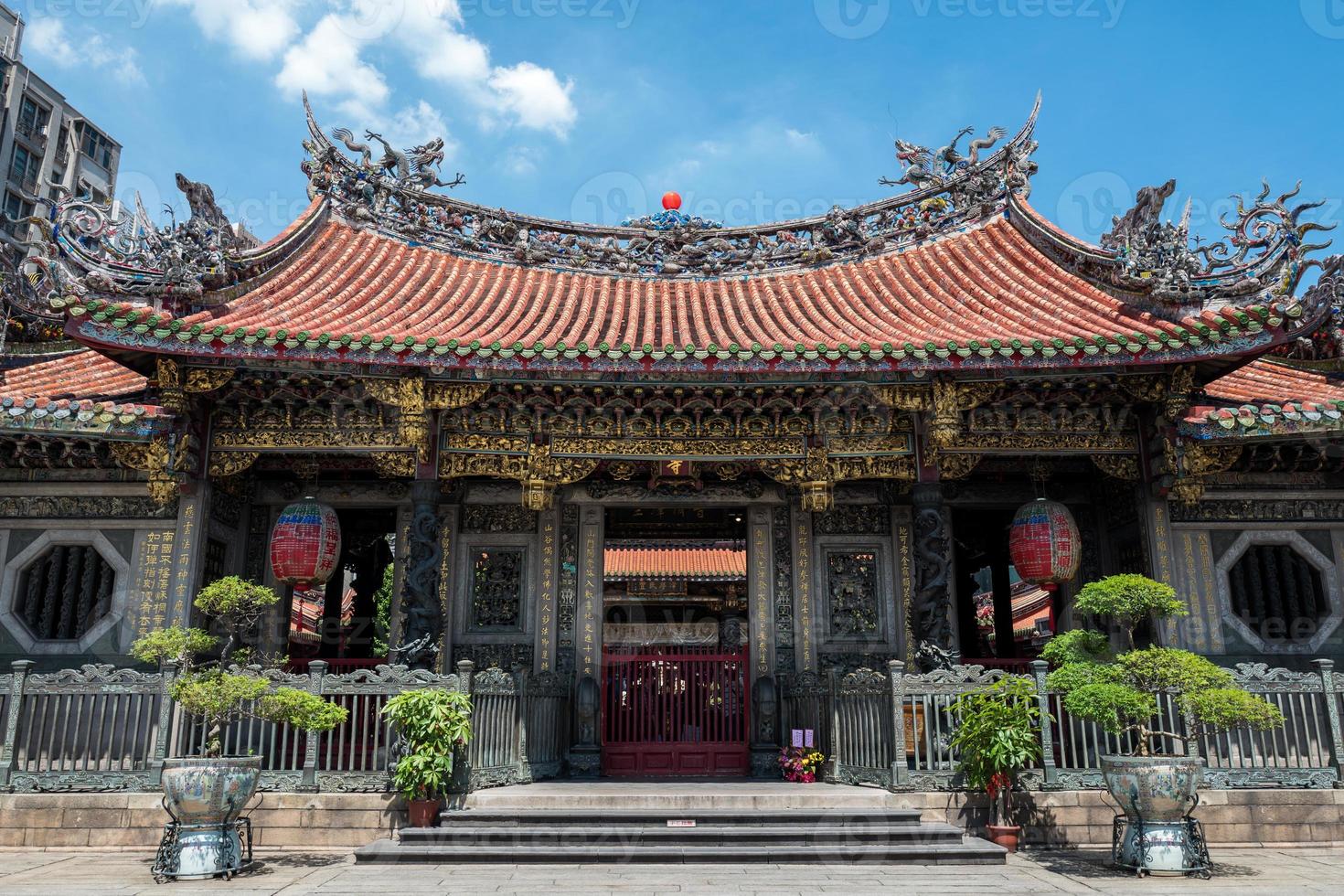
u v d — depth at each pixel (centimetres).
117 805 1230
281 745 1447
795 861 1138
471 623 1767
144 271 1447
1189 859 1072
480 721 1348
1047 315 1573
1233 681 1184
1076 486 1802
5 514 1542
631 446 1572
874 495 1834
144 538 1531
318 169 1916
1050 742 1284
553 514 1816
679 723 1733
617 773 1686
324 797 1255
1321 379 1719
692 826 1222
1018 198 1909
